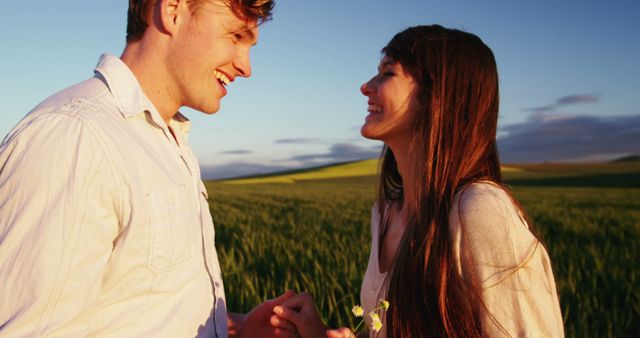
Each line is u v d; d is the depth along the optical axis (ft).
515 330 5.09
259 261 26.91
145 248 5.21
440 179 5.75
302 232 40.37
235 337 7.86
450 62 5.93
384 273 6.59
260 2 5.84
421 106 6.14
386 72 6.47
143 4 5.72
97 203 4.91
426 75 6.03
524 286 5.15
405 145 6.59
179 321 5.44
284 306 7.19
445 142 5.82
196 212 6.02
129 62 5.96
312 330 6.95
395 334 5.85
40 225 4.51
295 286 20.45
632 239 40.04
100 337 5.02
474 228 5.28
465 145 5.80
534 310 5.15
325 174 309.01
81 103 5.17
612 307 18.58
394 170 7.40
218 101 6.27
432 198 5.77
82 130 4.93
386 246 7.12
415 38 6.18
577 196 123.34
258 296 18.67
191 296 5.64
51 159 4.70
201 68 5.83
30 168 4.65
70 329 4.63
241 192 144.05
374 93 6.64
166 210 5.43
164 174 5.57
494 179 6.00
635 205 91.40
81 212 4.73
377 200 7.62
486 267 5.20
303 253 27.17
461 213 5.41
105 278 5.12
